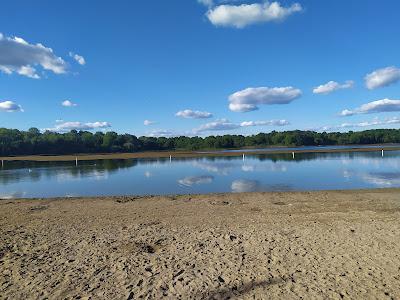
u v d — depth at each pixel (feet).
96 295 27.02
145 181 103.50
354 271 29.68
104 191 86.58
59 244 39.58
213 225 46.85
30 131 460.96
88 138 429.38
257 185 89.97
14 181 108.68
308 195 71.97
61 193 84.89
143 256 34.83
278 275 29.37
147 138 517.55
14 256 35.81
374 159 168.35
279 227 44.42
